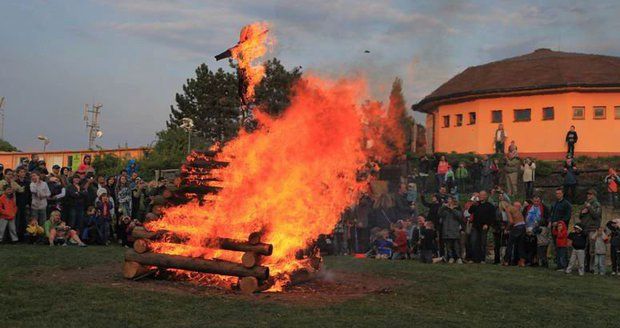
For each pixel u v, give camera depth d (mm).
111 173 32406
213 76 43156
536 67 35312
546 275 13578
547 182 26375
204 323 6961
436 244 17547
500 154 27500
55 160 39344
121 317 7105
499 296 9930
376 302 8781
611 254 14602
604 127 32062
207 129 42219
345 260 15523
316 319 7363
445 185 24359
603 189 23203
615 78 31922
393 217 19062
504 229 16234
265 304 8266
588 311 8914
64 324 6691
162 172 27500
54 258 12492
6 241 15852
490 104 34594
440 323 7496
